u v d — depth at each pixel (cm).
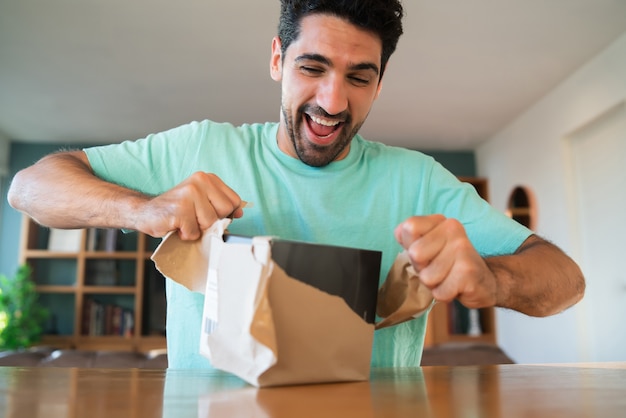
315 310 60
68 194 82
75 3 251
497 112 397
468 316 490
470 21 264
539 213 381
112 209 77
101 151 100
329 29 85
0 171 452
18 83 344
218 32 277
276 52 103
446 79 334
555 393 54
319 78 89
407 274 73
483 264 67
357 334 63
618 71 285
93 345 443
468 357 217
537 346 393
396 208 103
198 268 70
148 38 283
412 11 254
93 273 462
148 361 203
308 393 54
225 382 61
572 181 346
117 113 399
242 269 57
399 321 74
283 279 58
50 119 412
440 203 104
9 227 464
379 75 99
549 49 295
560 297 79
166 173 102
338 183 101
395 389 57
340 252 62
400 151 107
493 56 303
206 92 359
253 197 100
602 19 264
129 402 48
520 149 407
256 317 54
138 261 456
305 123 94
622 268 302
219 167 102
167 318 97
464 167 501
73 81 341
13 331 395
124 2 249
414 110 389
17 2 250
